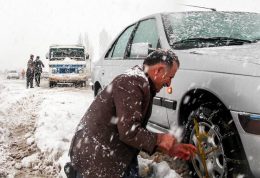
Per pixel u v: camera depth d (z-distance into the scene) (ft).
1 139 18.85
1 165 15.10
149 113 7.99
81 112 24.56
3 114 29.53
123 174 7.69
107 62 19.20
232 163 9.82
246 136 9.23
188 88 11.39
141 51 13.33
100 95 7.85
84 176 7.71
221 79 10.09
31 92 48.91
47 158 15.43
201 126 11.04
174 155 7.47
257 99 9.03
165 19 14.67
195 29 14.03
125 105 7.19
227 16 15.40
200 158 10.97
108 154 7.57
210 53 11.38
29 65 66.39
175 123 12.37
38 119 23.03
